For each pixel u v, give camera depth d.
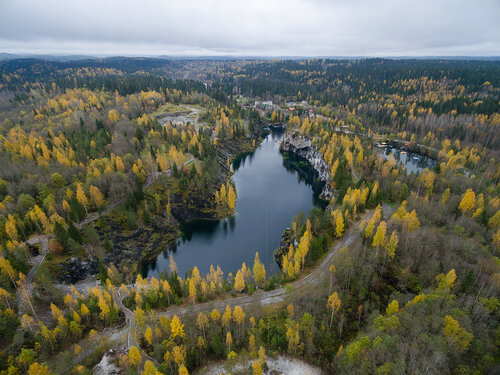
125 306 98.56
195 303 96.75
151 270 132.12
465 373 56.12
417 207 127.81
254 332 80.50
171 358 72.25
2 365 73.25
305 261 112.12
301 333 79.44
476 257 88.38
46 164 160.00
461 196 133.38
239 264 134.75
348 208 133.38
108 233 133.62
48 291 97.94
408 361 56.97
